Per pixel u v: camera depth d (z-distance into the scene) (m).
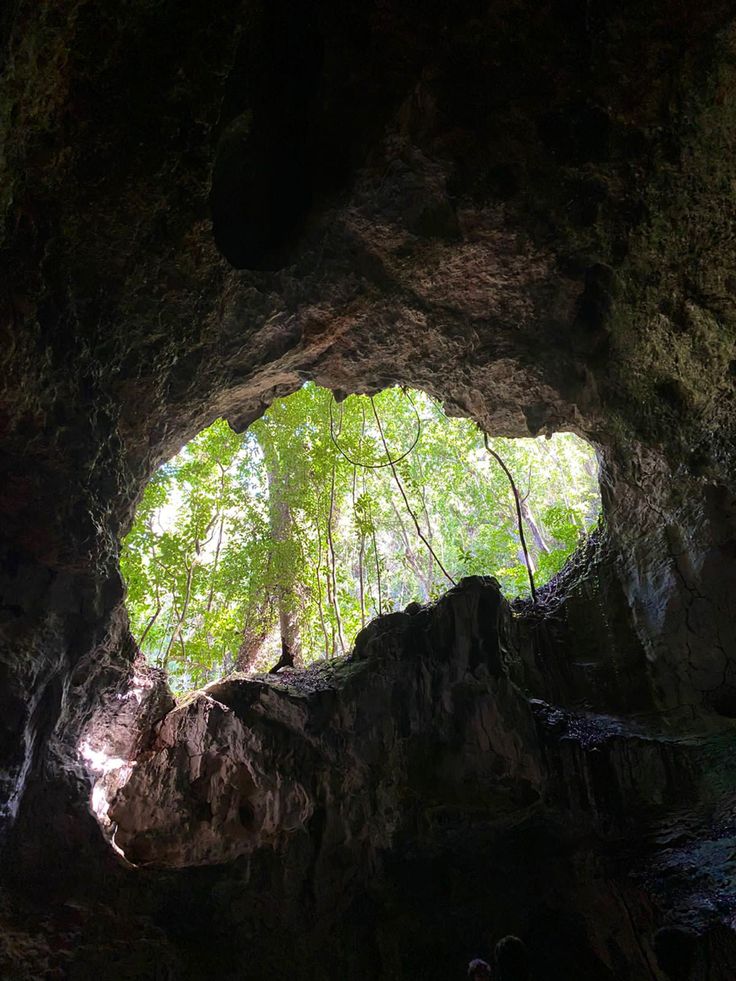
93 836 8.73
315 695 10.04
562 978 8.60
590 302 9.72
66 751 8.99
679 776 8.91
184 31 6.14
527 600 11.76
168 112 6.59
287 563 14.09
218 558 15.86
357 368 10.74
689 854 8.08
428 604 10.98
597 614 11.08
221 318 8.84
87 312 7.61
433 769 9.69
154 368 8.68
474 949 9.11
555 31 6.75
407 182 8.22
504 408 11.15
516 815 9.41
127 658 9.62
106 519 8.30
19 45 5.40
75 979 8.10
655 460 10.25
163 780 10.16
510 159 7.91
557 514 15.85
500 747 9.52
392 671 10.05
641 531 10.71
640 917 8.02
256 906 9.39
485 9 6.63
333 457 14.56
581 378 10.44
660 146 7.57
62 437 7.45
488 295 9.66
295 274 8.95
